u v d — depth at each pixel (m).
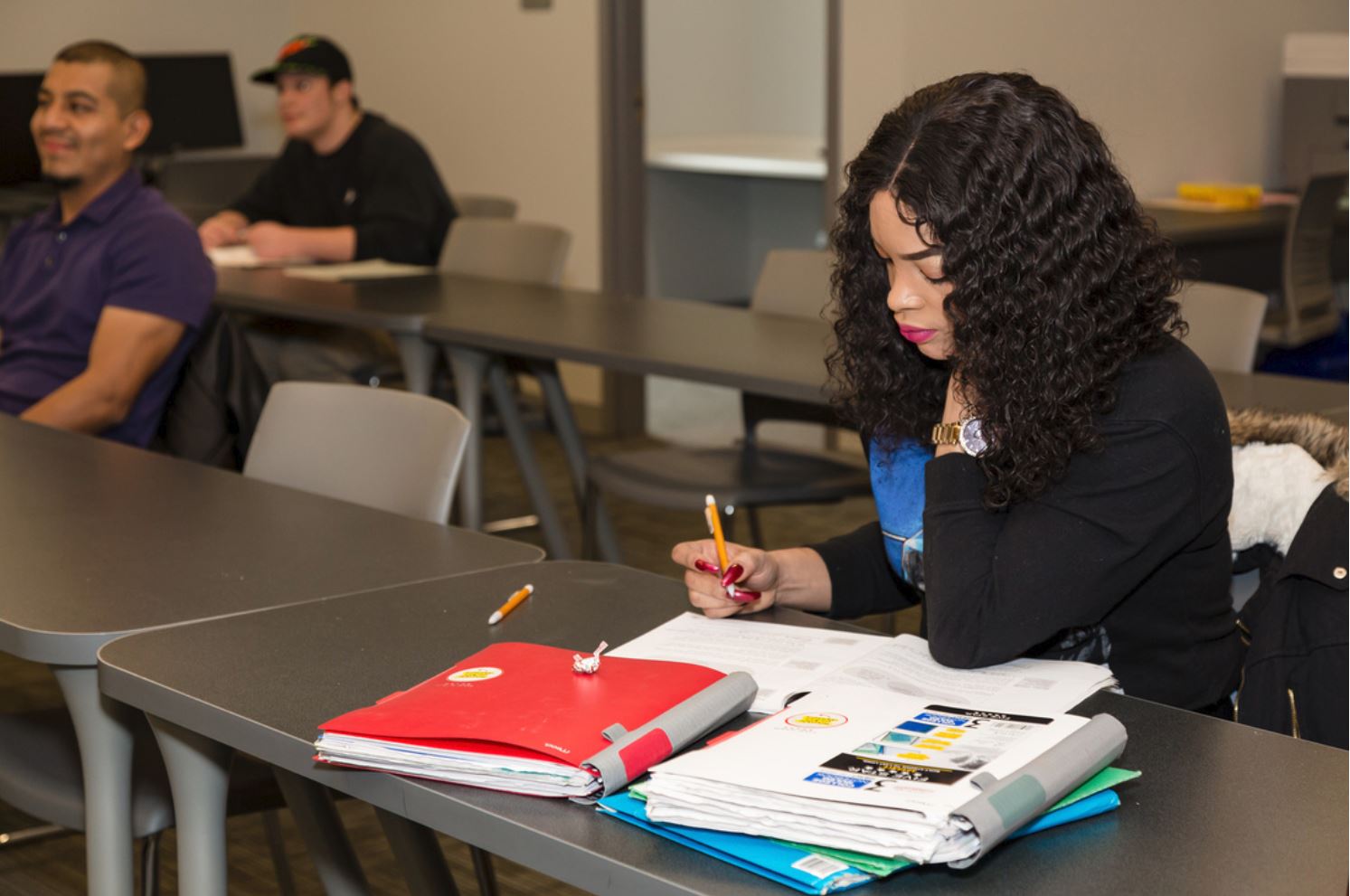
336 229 4.66
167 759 1.56
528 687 1.33
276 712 1.35
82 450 2.42
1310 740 1.67
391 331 3.57
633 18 5.83
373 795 1.25
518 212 6.34
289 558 1.83
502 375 3.76
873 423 1.72
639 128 5.93
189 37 6.98
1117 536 1.47
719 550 1.60
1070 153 1.44
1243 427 1.86
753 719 1.33
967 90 1.48
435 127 6.65
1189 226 4.70
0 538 1.91
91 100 3.25
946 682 1.40
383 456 2.26
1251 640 1.72
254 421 3.31
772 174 6.12
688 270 7.06
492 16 6.29
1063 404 1.46
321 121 4.84
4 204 6.14
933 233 1.46
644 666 1.38
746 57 7.36
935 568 1.49
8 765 1.94
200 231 4.95
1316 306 4.84
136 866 2.61
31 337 3.36
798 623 1.62
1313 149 5.46
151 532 1.94
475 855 2.11
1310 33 5.85
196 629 1.57
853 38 4.93
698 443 5.82
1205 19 5.41
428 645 1.52
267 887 2.57
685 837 1.10
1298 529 1.74
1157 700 1.60
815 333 3.35
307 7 7.18
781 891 1.03
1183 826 1.12
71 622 1.58
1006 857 1.08
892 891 1.03
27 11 6.57
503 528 4.55
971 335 1.47
